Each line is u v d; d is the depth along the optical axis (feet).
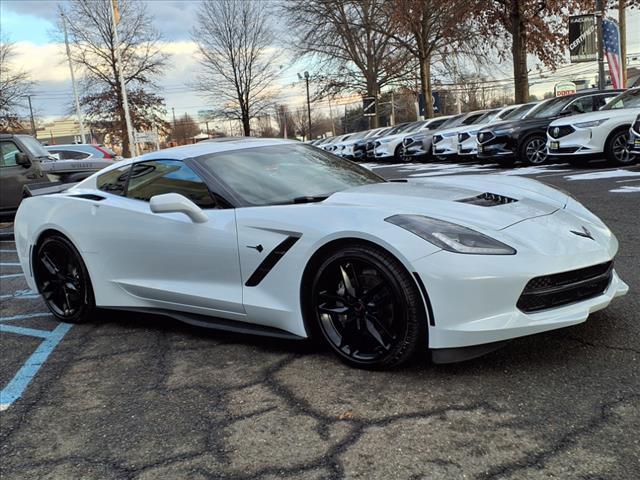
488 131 42.88
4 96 119.03
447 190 11.21
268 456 7.57
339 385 9.43
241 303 11.08
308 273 10.21
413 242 8.89
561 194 11.93
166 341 12.58
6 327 14.83
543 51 65.72
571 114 39.55
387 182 12.79
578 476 6.50
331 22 95.61
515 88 64.13
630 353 9.42
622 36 61.93
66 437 8.63
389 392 8.99
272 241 10.49
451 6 69.21
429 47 80.69
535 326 8.70
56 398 10.09
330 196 11.08
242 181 11.87
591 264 9.22
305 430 8.14
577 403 8.07
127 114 100.01
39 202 15.02
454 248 8.75
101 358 11.90
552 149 36.42
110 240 13.20
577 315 9.01
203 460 7.63
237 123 166.09
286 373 10.14
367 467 7.10
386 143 67.56
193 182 12.09
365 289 9.70
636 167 32.65
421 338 9.09
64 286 14.64
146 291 12.80
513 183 12.27
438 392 8.82
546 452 7.02
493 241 8.92
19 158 32.24
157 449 8.03
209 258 11.46
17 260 25.36
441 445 7.40
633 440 7.07
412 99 136.15
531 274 8.63
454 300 8.62
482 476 6.69
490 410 8.13
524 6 60.54
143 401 9.62
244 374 10.30
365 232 9.23
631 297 12.03
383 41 95.20
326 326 10.21
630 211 21.25
